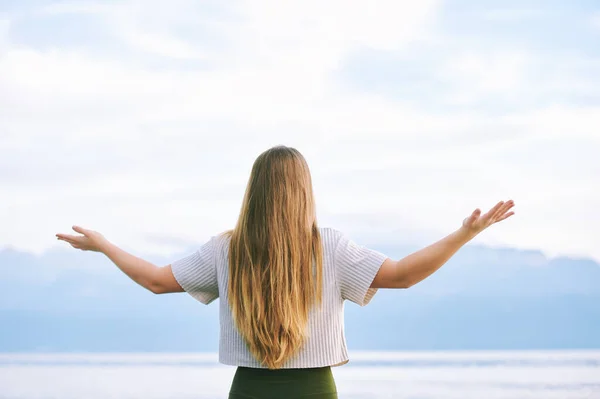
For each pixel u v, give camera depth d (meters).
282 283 1.96
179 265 2.09
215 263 2.07
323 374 1.98
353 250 1.99
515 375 17.12
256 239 2.00
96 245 2.11
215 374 17.77
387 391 14.62
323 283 1.97
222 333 2.04
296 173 2.05
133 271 2.09
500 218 1.87
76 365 21.75
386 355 27.05
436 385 15.80
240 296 1.99
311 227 2.03
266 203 2.02
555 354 25.33
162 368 19.75
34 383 16.28
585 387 14.95
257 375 1.97
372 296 2.02
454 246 1.90
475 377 17.00
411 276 1.94
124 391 14.84
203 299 2.13
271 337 1.95
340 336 2.00
